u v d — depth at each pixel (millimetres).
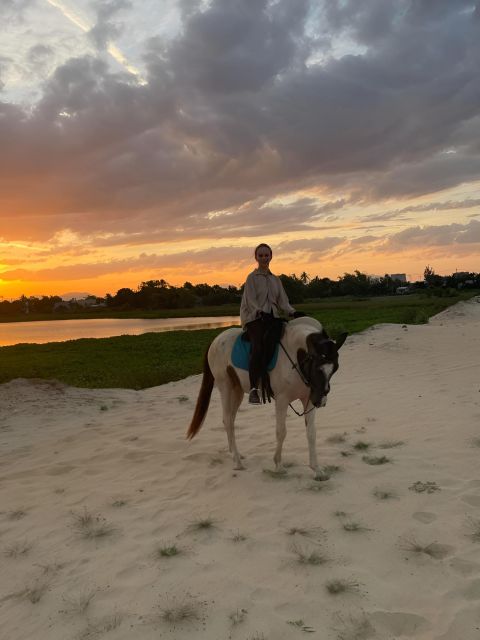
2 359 21406
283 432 5434
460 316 21703
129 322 76812
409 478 5016
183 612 3160
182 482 5535
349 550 3766
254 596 3293
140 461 6371
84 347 25359
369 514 4320
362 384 10148
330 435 6781
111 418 8961
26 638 3076
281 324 5531
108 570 3775
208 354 6406
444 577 3324
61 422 8867
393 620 2949
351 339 16844
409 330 17109
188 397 10516
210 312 94812
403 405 8031
